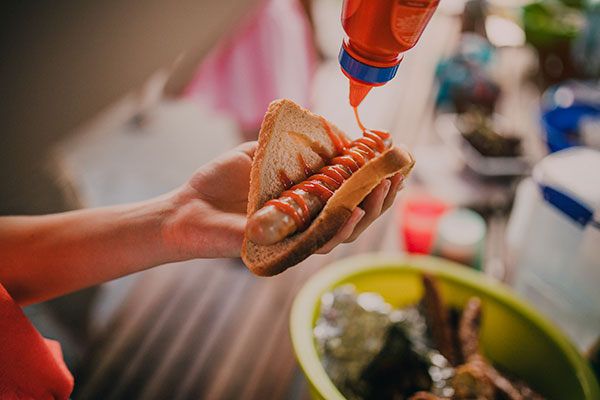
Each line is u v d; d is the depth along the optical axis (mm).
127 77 932
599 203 479
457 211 674
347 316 492
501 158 827
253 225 307
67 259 379
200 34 956
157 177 1131
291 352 652
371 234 850
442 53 1596
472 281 522
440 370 464
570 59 1392
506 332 511
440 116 1190
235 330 691
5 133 835
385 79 318
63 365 378
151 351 661
